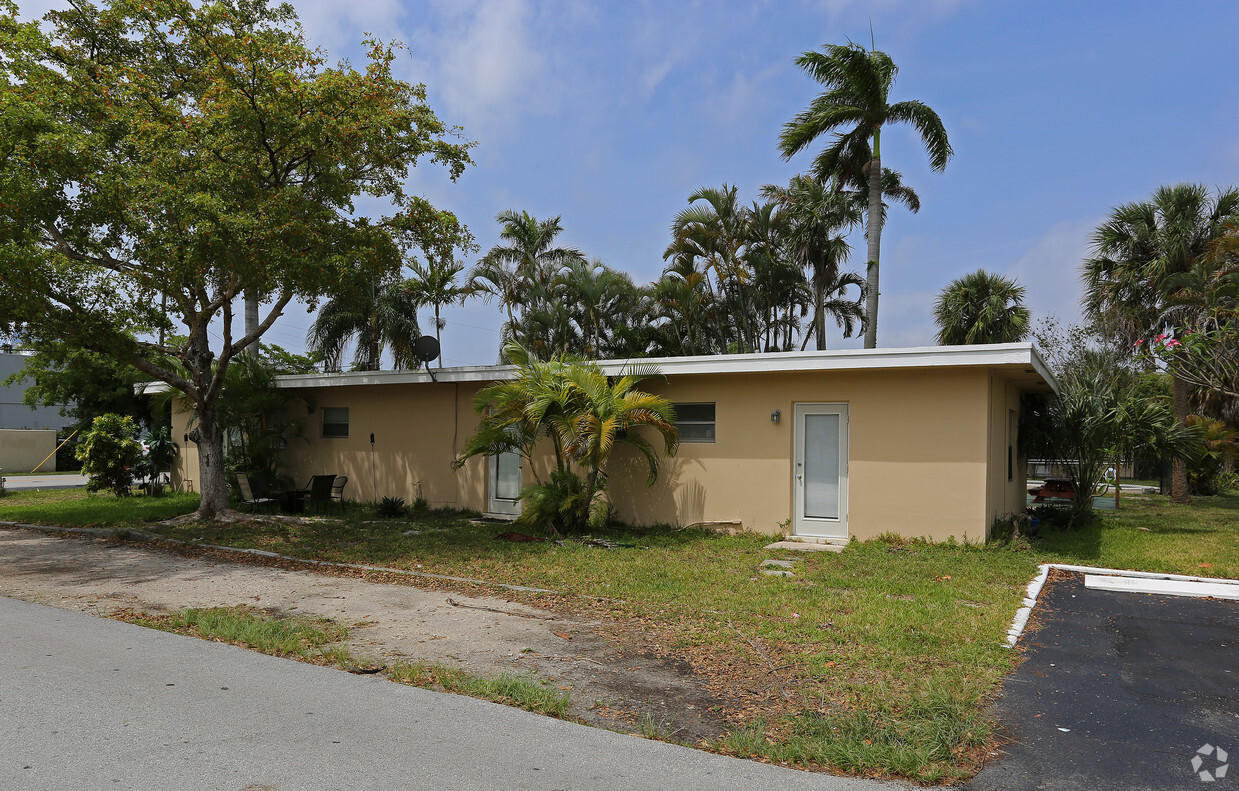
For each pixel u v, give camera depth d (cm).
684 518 1328
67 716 459
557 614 743
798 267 2442
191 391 1448
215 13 1262
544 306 2748
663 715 482
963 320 2816
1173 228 2142
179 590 854
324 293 1338
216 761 396
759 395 1275
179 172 1223
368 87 1277
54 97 1190
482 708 488
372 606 777
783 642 641
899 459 1168
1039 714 488
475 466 1555
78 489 2433
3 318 1180
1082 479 1440
